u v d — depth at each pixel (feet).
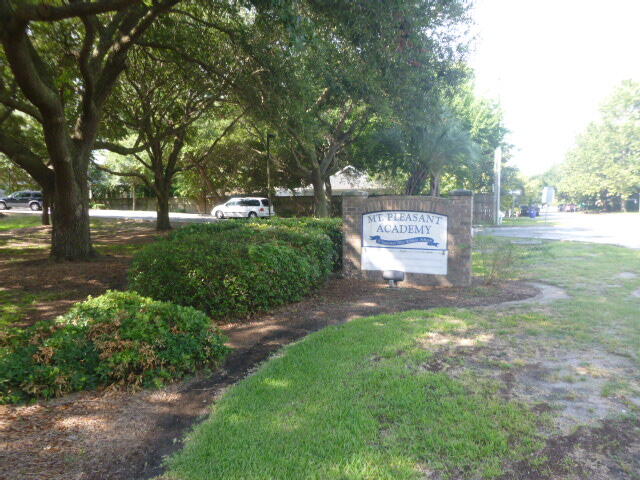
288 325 20.27
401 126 49.26
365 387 13.08
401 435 10.47
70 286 29.94
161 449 10.52
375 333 18.06
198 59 46.88
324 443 10.24
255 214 113.91
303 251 25.44
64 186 38.19
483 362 14.94
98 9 21.79
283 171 101.19
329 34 36.60
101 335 14.33
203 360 15.14
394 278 28.22
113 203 166.40
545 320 19.95
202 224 36.52
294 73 40.09
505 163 132.87
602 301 23.70
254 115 48.85
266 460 9.66
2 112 44.78
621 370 14.26
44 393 12.73
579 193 202.28
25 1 23.41
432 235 28.99
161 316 15.52
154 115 64.64
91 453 10.27
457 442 10.11
